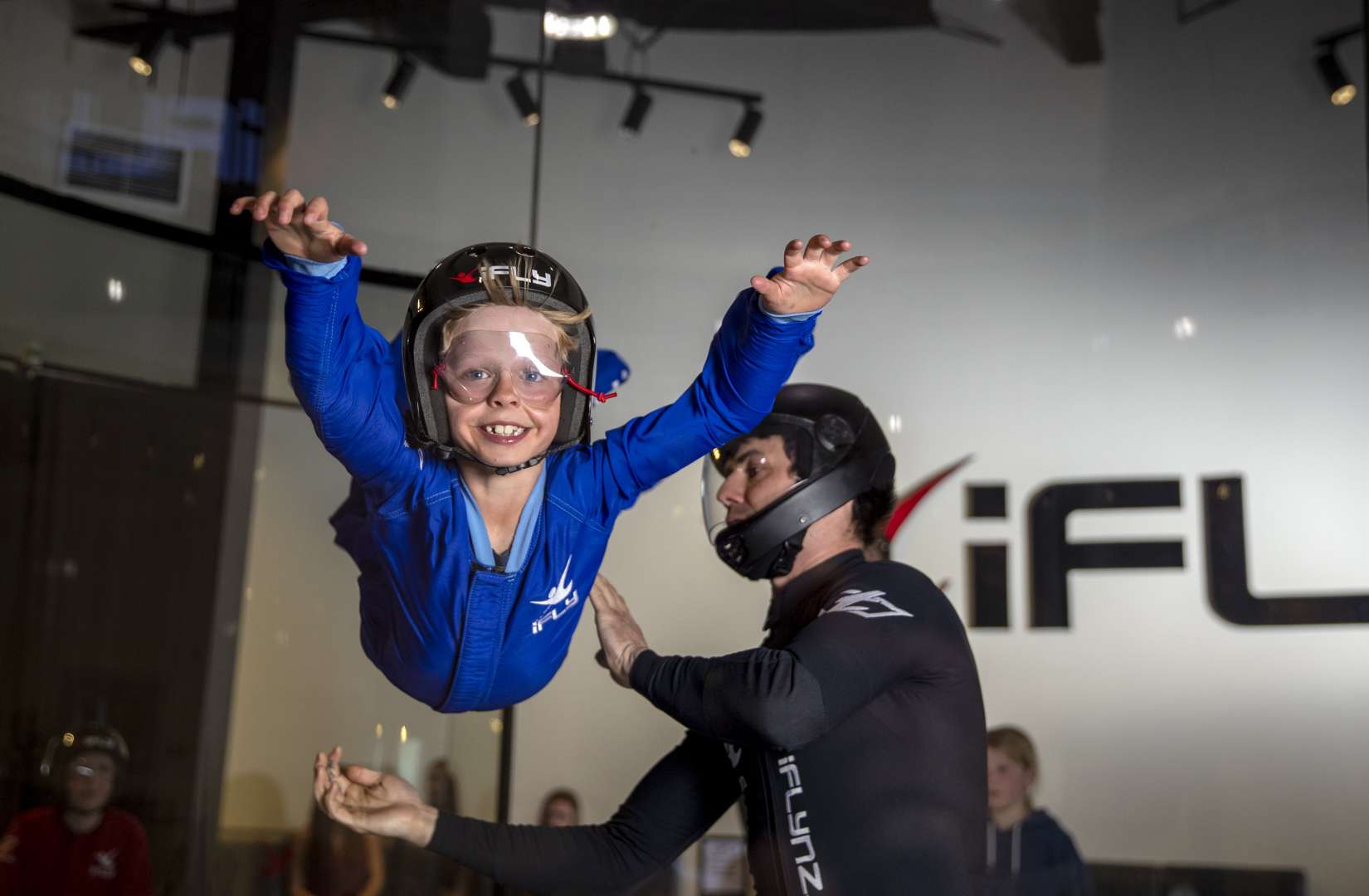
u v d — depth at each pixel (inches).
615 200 137.4
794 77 140.8
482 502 48.0
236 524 129.0
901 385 135.3
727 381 48.0
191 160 130.7
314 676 127.1
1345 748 118.1
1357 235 125.4
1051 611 127.6
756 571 56.6
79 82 125.0
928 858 47.4
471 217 136.6
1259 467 125.3
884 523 58.9
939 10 141.4
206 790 122.3
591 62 138.5
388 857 121.6
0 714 114.5
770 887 50.4
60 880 108.3
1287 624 121.5
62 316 121.1
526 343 46.2
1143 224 134.3
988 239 137.2
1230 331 129.1
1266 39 131.6
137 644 123.2
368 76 137.3
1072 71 138.8
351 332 43.2
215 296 130.4
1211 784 120.5
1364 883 115.0
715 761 57.5
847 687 46.3
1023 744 116.0
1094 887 118.6
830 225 138.3
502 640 49.7
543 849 56.4
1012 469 131.6
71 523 121.2
